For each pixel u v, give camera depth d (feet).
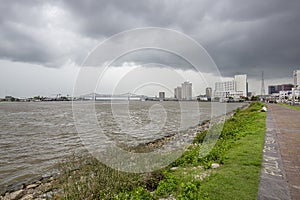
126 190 16.89
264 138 30.30
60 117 102.37
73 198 16.01
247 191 13.78
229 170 17.84
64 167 24.67
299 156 21.20
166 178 17.97
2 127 68.13
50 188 20.81
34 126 70.33
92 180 18.69
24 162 31.48
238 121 55.52
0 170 27.99
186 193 13.98
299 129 38.86
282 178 15.72
